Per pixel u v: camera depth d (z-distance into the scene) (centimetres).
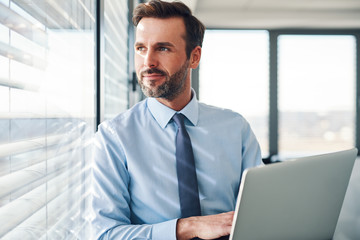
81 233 106
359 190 299
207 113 123
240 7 456
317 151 538
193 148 113
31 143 69
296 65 532
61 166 87
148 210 103
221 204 111
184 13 104
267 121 533
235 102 530
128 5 232
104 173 102
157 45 101
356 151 82
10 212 60
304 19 473
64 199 89
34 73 71
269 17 471
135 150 105
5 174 59
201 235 88
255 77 530
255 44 529
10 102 61
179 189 101
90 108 123
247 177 62
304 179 71
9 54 60
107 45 159
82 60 111
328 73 535
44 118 76
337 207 82
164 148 108
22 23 66
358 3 441
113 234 93
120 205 100
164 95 105
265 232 70
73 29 100
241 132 123
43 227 75
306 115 536
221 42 525
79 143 105
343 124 539
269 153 534
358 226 182
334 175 78
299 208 73
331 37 531
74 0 101
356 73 535
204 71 525
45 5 78
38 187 72
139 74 105
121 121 111
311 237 79
